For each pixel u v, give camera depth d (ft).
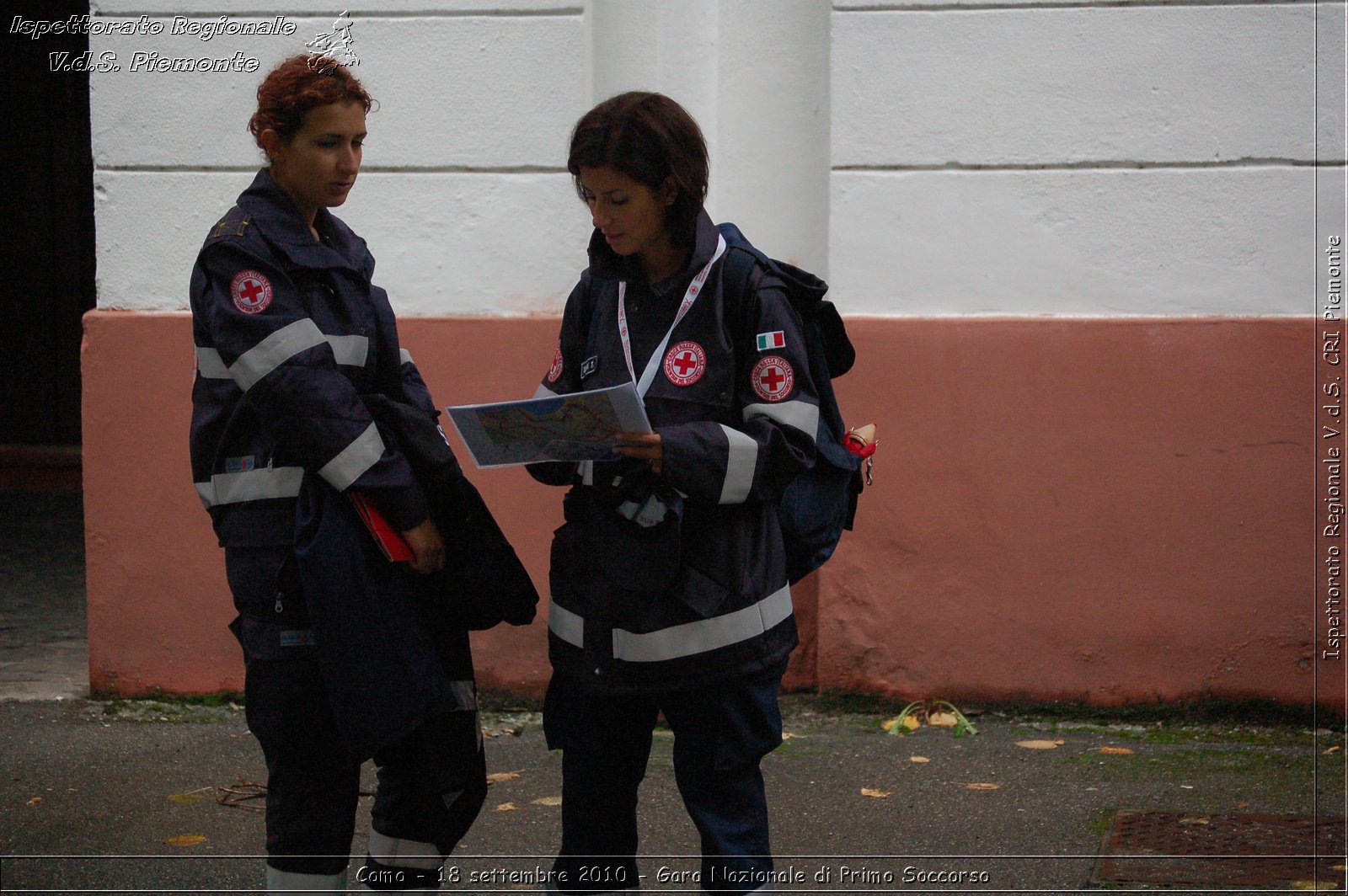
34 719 20.56
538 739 19.92
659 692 10.98
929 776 18.34
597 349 11.44
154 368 20.74
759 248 20.81
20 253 38.73
